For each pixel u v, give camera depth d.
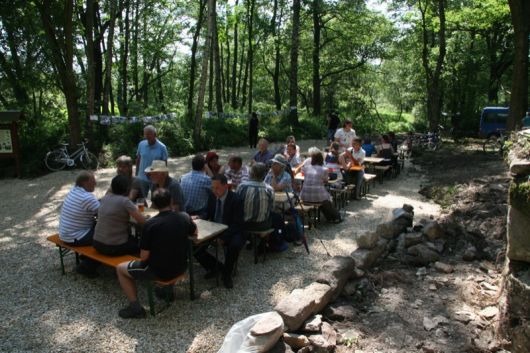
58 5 13.06
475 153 16.05
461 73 27.59
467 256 5.42
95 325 3.96
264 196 5.13
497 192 7.87
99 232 4.50
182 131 16.62
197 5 25.19
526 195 3.37
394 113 47.94
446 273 5.09
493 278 4.90
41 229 6.87
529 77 24.06
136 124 15.67
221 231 4.63
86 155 12.68
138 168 6.79
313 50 27.28
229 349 3.21
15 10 13.72
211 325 3.97
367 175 9.68
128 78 24.64
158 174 4.98
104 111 15.48
